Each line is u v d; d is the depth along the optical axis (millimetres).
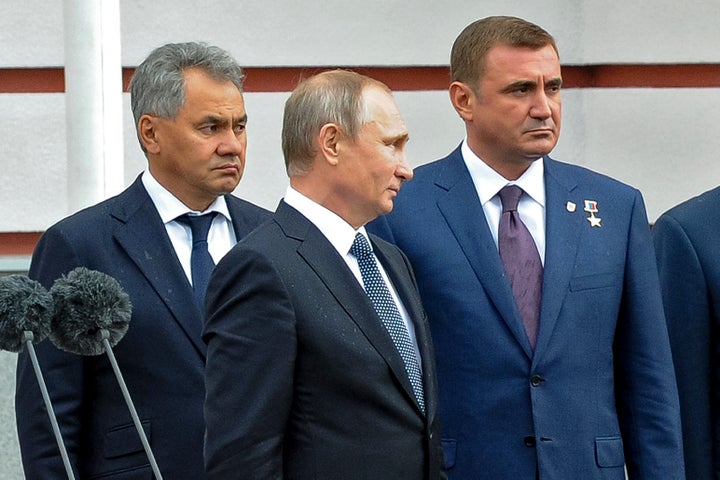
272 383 6215
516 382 7613
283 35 10727
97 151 9539
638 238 7953
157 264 7469
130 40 10648
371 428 6359
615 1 10922
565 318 7672
